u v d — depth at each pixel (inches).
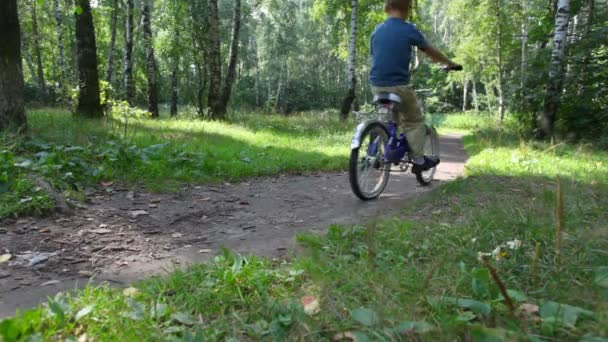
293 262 106.8
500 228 126.0
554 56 526.3
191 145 312.3
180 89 1176.8
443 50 1723.7
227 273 92.4
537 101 573.6
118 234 142.3
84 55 471.2
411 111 198.2
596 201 166.2
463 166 324.8
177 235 143.6
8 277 108.1
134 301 83.1
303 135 499.5
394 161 196.2
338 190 222.2
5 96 244.2
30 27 1091.3
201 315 82.2
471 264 101.0
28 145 226.7
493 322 73.7
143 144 289.0
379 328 70.2
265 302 83.0
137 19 1087.0
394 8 192.4
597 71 529.3
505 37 959.0
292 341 71.3
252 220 163.0
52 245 130.1
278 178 254.1
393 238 119.3
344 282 91.7
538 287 87.5
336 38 1109.1
